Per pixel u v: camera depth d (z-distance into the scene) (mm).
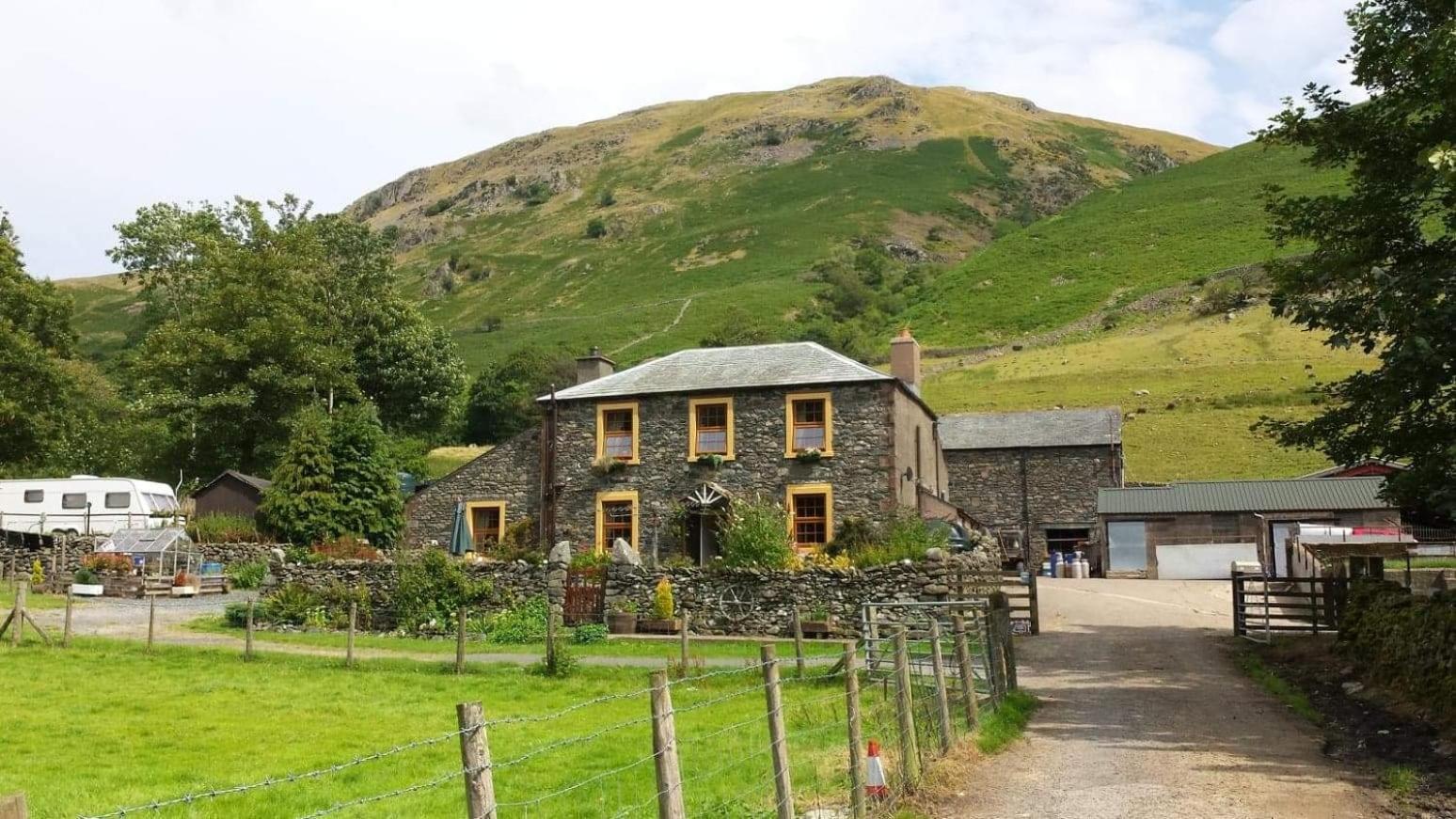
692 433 34844
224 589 35688
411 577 28828
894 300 137375
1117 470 53844
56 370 47969
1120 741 14219
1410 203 19375
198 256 63938
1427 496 18016
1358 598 20594
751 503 33500
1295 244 119375
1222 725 15383
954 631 15281
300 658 22297
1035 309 118875
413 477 57000
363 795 11773
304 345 54781
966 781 11750
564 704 17641
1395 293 17062
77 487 41781
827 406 33844
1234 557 44562
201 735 14938
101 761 13258
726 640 25719
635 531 34875
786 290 145750
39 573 35406
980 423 58062
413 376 68062
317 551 32594
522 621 27297
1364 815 10438
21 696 17859
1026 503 54531
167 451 54938
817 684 19031
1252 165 159875
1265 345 86562
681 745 13461
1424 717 14852
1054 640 25312
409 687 19250
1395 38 19203
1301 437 20812
